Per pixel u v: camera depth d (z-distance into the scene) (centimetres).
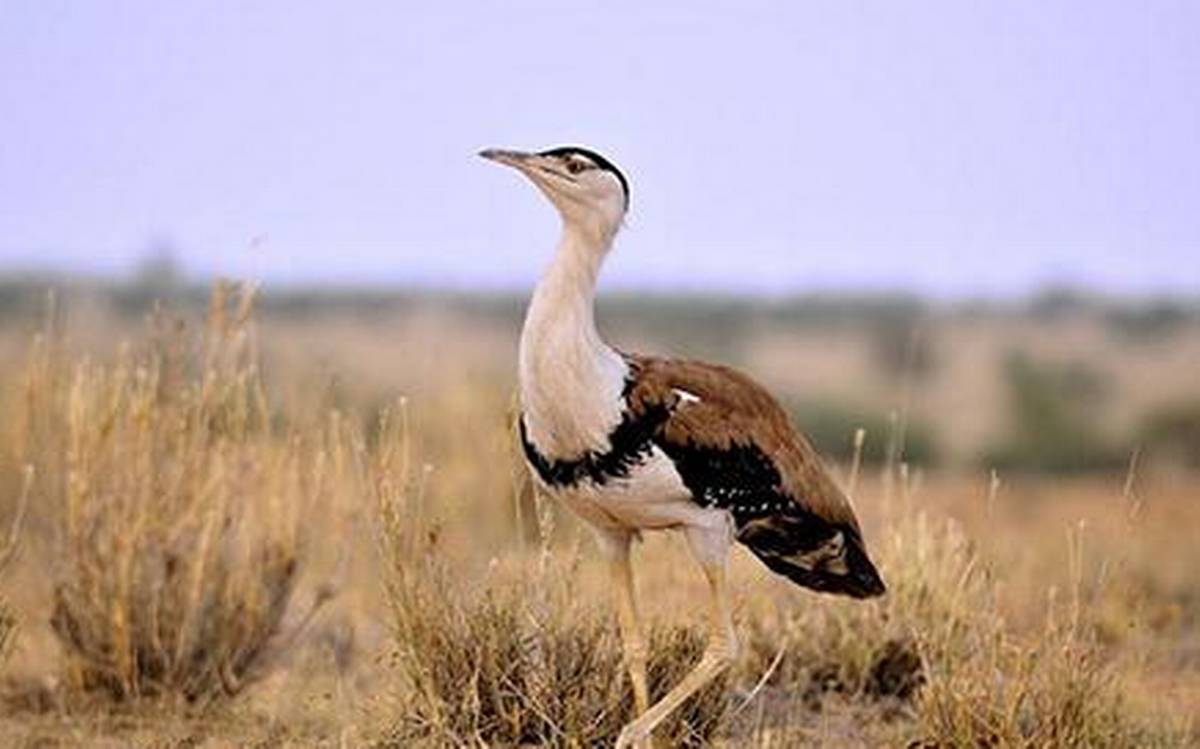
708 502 2103
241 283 2730
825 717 2433
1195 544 4034
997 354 15288
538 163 2067
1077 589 2328
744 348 16638
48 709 2536
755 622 2570
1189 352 15612
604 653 2236
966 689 2286
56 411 2664
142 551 2588
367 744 2259
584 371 2039
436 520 2359
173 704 2533
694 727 2234
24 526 2680
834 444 8525
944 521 3009
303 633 2872
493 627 2238
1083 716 2245
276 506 2667
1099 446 8669
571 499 2112
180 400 2644
